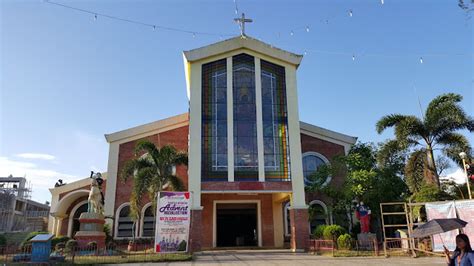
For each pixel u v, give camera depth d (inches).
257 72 951.0
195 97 908.0
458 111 836.6
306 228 837.8
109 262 599.5
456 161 843.4
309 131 1134.4
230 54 960.9
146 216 1013.8
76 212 1104.2
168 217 680.4
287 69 967.0
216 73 945.5
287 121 922.1
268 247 955.3
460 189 1029.8
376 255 689.0
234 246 1056.2
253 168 879.1
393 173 926.4
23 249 728.3
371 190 894.4
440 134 863.1
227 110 912.9
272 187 864.9
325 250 756.6
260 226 995.9
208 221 976.3
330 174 988.6
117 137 1075.3
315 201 1074.7
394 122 892.6
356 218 965.8
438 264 553.6
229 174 863.1
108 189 1026.1
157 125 1101.1
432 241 644.7
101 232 847.1
